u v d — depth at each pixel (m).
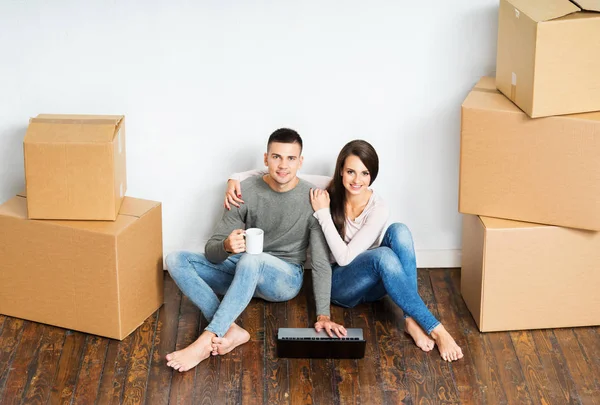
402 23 3.20
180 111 3.29
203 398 2.73
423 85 3.29
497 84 3.04
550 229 2.93
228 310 2.90
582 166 2.80
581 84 2.73
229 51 3.21
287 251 3.15
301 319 3.19
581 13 2.72
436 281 3.46
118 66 3.22
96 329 3.02
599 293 3.03
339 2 3.16
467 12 3.19
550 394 2.76
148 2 3.13
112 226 2.90
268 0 3.14
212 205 3.44
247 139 3.34
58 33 3.17
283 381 2.81
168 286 3.39
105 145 2.83
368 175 3.01
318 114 3.31
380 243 3.27
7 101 3.26
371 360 2.94
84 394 2.74
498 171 2.92
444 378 2.84
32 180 2.87
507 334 3.08
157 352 2.96
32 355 2.93
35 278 3.03
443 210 3.49
